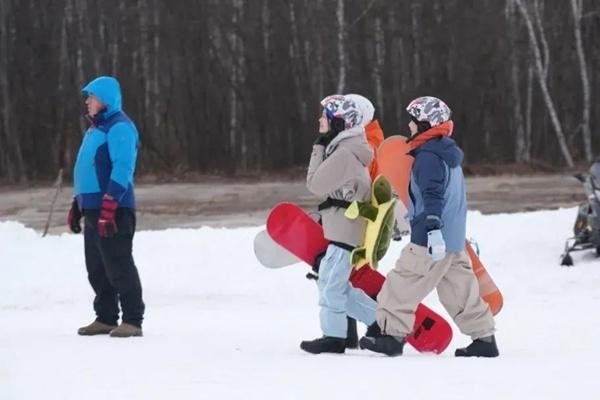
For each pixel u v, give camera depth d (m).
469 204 76.69
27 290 34.31
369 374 16.09
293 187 94.19
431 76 115.75
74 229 23.75
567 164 111.50
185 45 114.12
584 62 114.88
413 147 19.00
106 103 22.61
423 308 19.88
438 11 116.19
